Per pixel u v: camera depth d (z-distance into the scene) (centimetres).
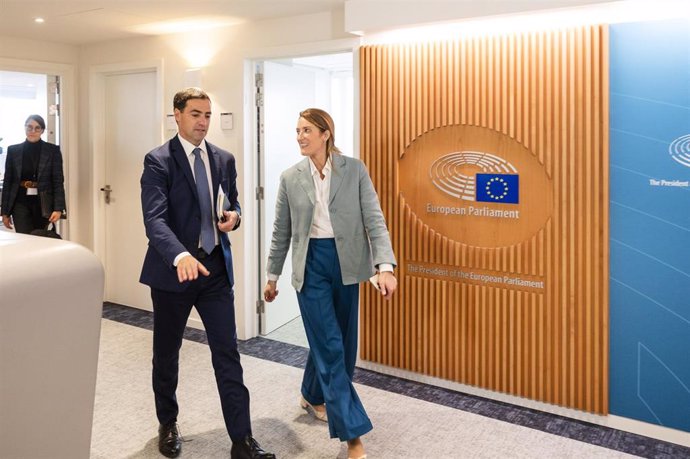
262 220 451
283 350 419
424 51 342
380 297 372
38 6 386
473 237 335
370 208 264
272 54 413
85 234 555
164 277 241
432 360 354
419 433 287
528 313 319
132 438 278
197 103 242
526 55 309
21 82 759
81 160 550
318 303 258
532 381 320
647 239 281
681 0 271
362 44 373
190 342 431
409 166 354
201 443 273
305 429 290
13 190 491
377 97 362
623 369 293
